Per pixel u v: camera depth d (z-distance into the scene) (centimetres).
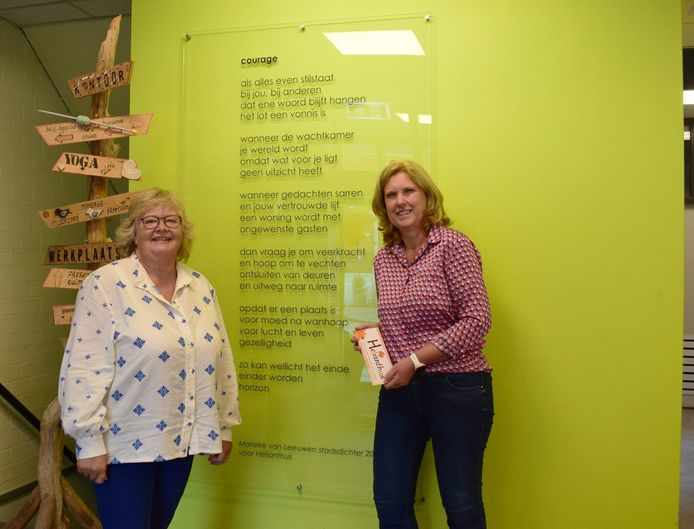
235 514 216
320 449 209
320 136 209
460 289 155
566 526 195
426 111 201
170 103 221
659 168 189
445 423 155
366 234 205
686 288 470
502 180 197
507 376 198
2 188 281
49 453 190
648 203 189
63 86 311
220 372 174
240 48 215
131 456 149
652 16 188
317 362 209
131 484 151
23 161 293
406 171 166
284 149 212
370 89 205
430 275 157
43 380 308
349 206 207
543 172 195
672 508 187
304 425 210
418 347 159
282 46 212
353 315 206
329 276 208
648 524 189
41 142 305
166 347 151
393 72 204
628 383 191
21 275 293
